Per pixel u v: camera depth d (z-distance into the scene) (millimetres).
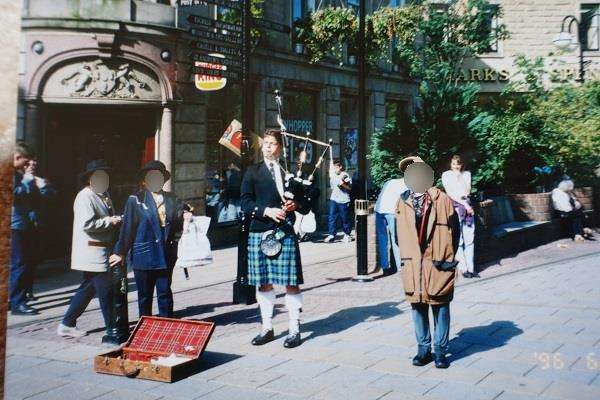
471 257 9352
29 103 11383
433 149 11969
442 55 19406
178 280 9805
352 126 19750
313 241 14719
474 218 10305
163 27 12172
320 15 16375
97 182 6277
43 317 7301
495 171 12578
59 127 12016
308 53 16812
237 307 7625
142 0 12047
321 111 17938
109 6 11633
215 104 14078
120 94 11969
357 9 19516
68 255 12172
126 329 6062
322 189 17969
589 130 15547
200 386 4617
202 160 13602
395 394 4367
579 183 16359
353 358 5285
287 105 16766
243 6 8203
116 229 6273
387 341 5824
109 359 4926
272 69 15750
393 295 8125
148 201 6117
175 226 6289
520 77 24203
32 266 8086
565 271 9781
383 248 9914
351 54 18125
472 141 12062
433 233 4949
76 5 11430
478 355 5305
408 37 17672
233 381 4723
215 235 14172
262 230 5742
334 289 8664
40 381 4773
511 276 9391
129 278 9898
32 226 7723
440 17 18859
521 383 4562
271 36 15469
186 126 13133
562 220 14297
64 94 11594
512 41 24359
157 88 12430
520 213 13789
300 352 5500
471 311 6988
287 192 5691
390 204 9711
